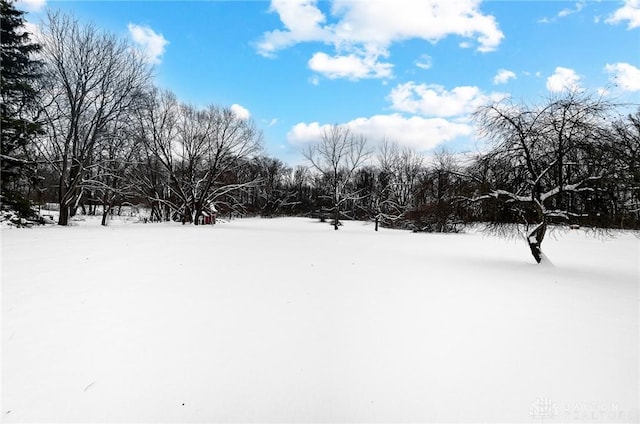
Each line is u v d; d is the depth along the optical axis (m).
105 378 3.42
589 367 3.78
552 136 9.62
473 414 3.00
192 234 18.20
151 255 10.00
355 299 6.16
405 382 3.47
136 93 23.14
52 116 21.12
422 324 4.99
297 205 66.38
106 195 27.97
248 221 43.47
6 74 18.73
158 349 4.04
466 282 7.67
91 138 22.05
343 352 4.09
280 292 6.48
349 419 2.93
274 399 3.18
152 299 5.77
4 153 18.27
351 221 48.62
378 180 49.19
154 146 28.81
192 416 2.92
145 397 3.15
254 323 4.91
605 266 10.80
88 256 9.27
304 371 3.65
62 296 5.69
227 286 6.77
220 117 31.03
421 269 9.27
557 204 9.95
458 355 4.04
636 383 3.48
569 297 6.46
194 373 3.56
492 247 16.72
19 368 3.54
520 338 4.52
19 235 13.80
